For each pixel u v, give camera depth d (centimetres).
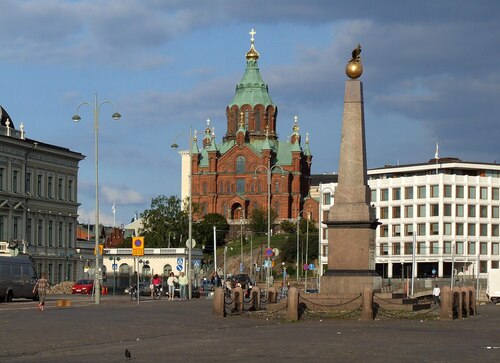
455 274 17838
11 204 14462
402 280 15850
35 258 14925
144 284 11856
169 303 8475
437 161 19762
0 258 8619
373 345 3812
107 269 19025
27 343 3919
